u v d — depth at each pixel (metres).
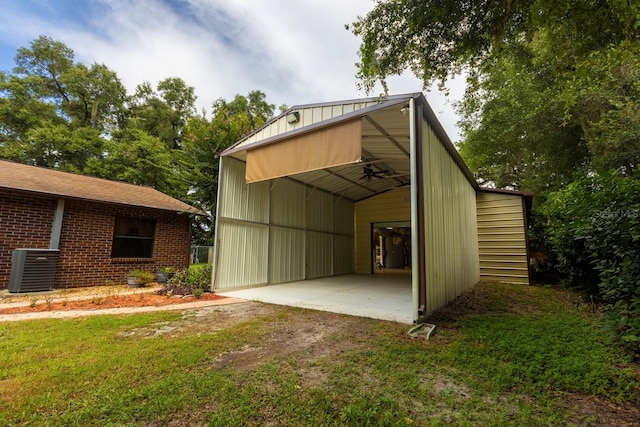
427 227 4.71
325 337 3.75
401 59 4.08
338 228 12.45
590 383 2.50
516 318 4.61
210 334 3.83
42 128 16.80
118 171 17.52
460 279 6.77
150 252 9.30
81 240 7.74
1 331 3.78
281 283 9.10
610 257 3.72
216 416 2.02
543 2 2.91
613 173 3.38
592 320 4.42
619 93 8.31
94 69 21.02
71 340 3.49
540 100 9.98
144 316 4.66
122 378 2.55
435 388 2.47
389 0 3.78
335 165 5.62
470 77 4.25
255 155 7.07
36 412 2.05
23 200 6.92
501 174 15.34
